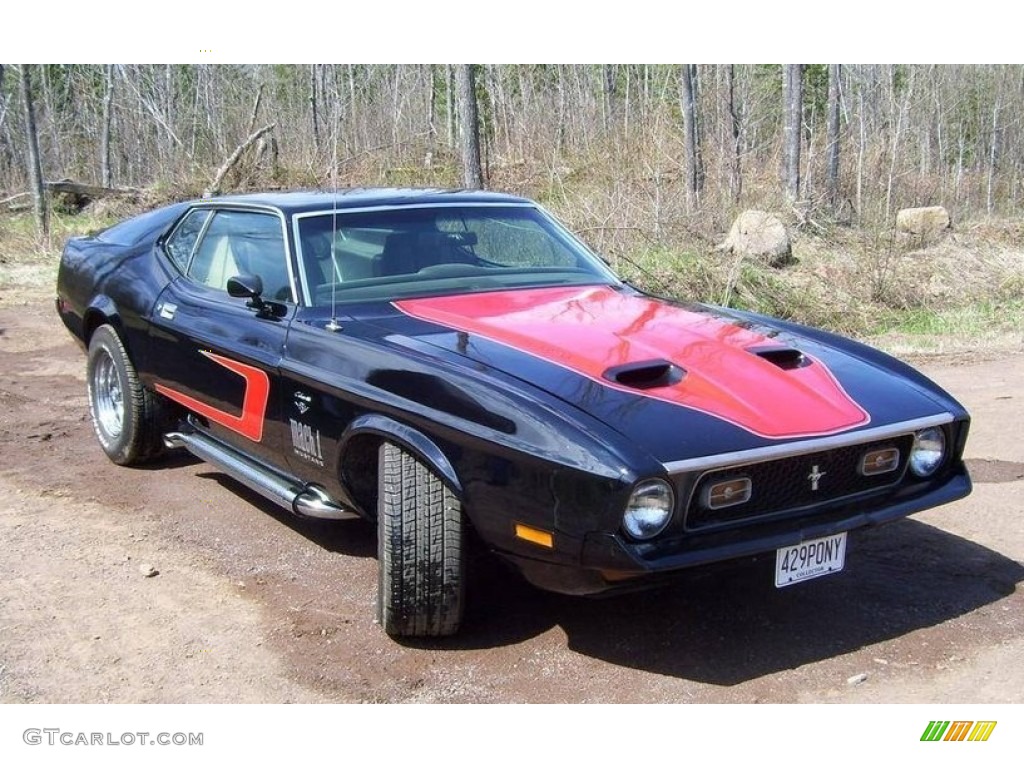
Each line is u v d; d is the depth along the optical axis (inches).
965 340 403.2
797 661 139.9
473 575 150.3
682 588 163.6
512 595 161.0
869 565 171.9
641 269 456.1
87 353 237.9
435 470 134.5
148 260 218.4
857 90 980.6
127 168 1045.2
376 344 150.3
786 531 129.3
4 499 208.5
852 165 773.3
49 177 969.5
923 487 144.3
